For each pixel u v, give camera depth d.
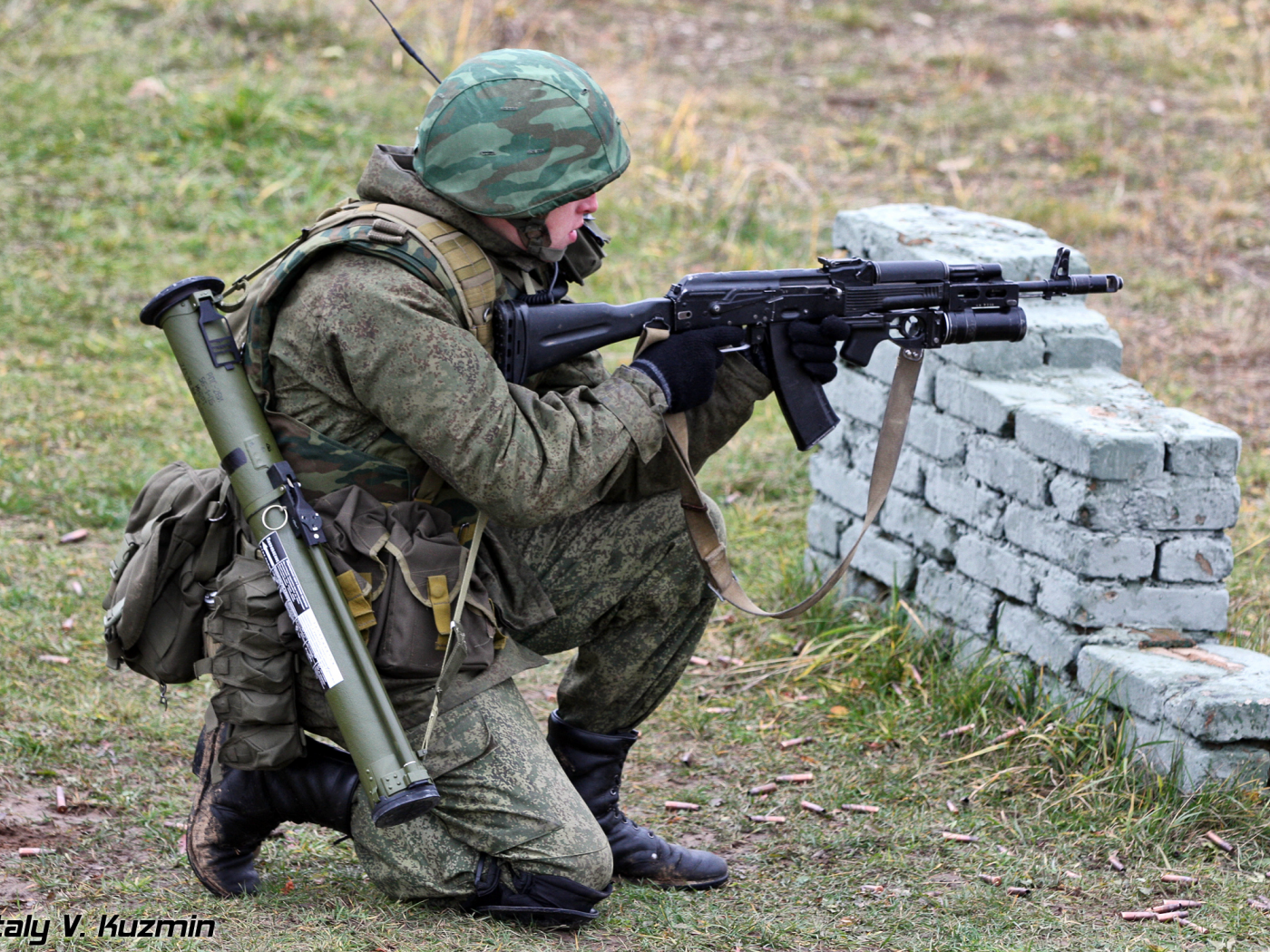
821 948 5.48
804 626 8.85
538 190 5.05
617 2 23.31
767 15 23.62
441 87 5.15
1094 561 7.21
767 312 5.55
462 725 5.18
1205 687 6.70
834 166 18.41
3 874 5.80
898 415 5.98
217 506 5.17
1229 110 20.47
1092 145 19.17
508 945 5.06
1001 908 5.90
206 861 5.63
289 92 18.16
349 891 5.68
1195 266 15.82
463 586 5.14
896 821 6.74
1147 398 7.78
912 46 22.73
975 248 8.24
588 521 5.73
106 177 16.05
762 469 11.52
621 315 5.34
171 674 5.33
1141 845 6.42
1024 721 7.43
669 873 6.04
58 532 9.77
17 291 13.70
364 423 5.16
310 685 5.16
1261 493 10.77
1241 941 5.65
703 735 7.73
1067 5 24.17
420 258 5.02
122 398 11.98
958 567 8.14
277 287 5.11
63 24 19.22
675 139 18.31
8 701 7.45
